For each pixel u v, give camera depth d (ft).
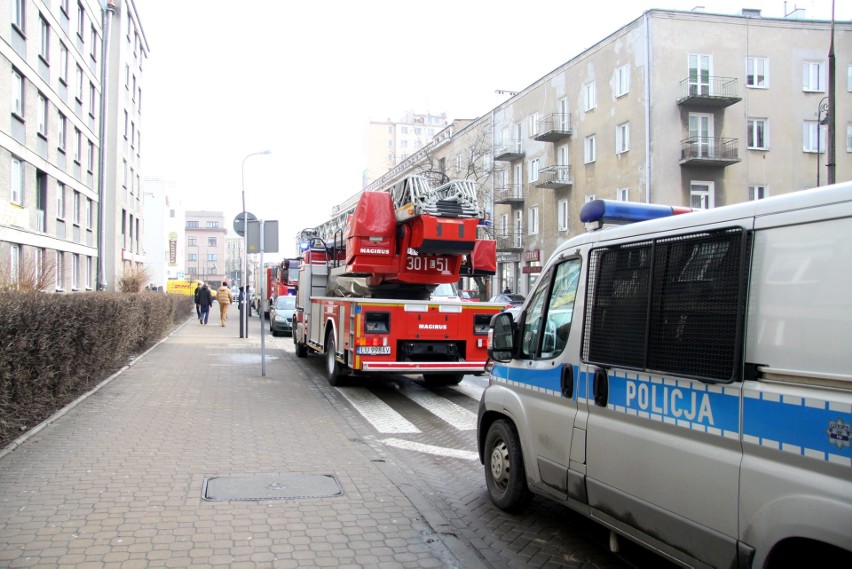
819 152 85.87
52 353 24.62
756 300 9.36
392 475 18.72
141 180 159.43
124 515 14.78
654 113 89.30
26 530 13.74
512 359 16.35
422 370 33.17
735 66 91.15
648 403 11.31
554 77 114.21
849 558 8.13
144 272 87.15
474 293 65.92
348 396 34.45
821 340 8.32
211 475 18.07
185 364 43.45
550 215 116.37
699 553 10.00
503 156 127.34
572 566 13.51
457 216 32.48
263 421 25.91
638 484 11.43
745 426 9.29
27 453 19.71
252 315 136.77
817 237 8.59
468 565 12.96
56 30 88.28
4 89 69.46
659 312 11.22
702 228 10.51
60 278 92.73
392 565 12.75
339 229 41.70
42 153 83.20
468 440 25.31
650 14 89.61
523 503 16.14
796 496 8.37
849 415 7.80
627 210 13.74
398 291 37.52
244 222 43.24
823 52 93.20
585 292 13.48
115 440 21.70
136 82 150.00
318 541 13.75
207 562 12.51
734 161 88.07
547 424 14.42
